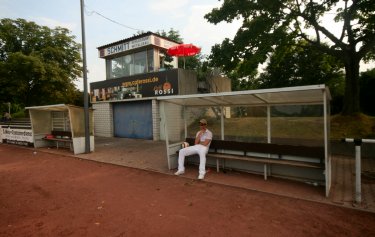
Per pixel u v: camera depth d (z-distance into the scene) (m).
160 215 4.30
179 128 8.23
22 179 6.95
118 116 16.67
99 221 4.12
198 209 4.51
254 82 29.38
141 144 13.01
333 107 19.00
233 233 3.61
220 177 6.55
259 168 6.76
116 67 18.14
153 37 15.70
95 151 11.21
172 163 7.54
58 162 9.19
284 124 7.79
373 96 16.72
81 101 25.28
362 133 9.53
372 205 4.50
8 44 20.42
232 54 11.55
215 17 11.98
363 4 10.19
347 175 6.49
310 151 5.90
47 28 21.89
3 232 3.80
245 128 8.06
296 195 5.10
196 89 15.34
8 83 19.58
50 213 4.52
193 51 14.23
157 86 14.52
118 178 6.79
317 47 12.08
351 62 11.02
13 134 14.42
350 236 3.48
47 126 13.44
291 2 12.00
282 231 3.64
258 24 11.23
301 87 4.79
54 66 20.70
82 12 10.59
